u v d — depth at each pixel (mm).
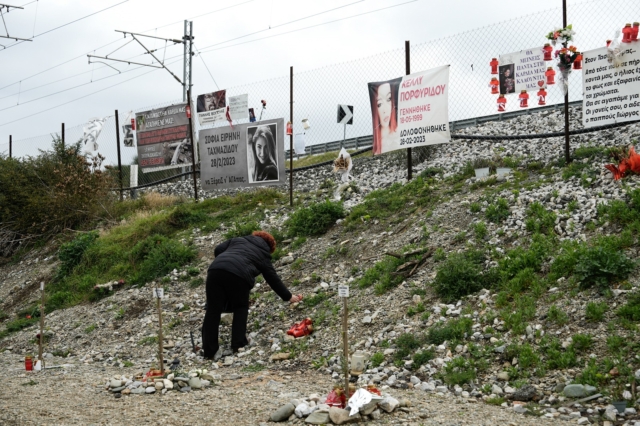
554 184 10930
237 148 16188
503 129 16062
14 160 22219
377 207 12898
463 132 16781
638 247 8242
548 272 8539
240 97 17141
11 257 19766
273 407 6547
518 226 9938
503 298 8258
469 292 8820
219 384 7801
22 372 9578
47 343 12164
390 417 6035
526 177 11883
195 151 18828
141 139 20266
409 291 9422
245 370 8695
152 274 13938
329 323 9461
